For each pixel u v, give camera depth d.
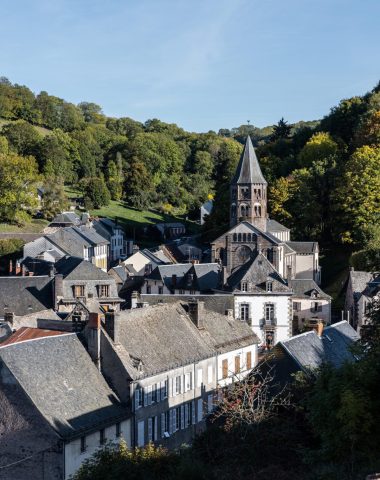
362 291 107.62
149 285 127.19
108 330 63.19
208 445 50.53
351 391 42.53
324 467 43.12
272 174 188.62
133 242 191.00
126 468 45.97
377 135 175.62
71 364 60.34
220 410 57.28
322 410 44.25
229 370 76.88
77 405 57.69
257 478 46.38
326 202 154.62
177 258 160.75
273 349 61.97
